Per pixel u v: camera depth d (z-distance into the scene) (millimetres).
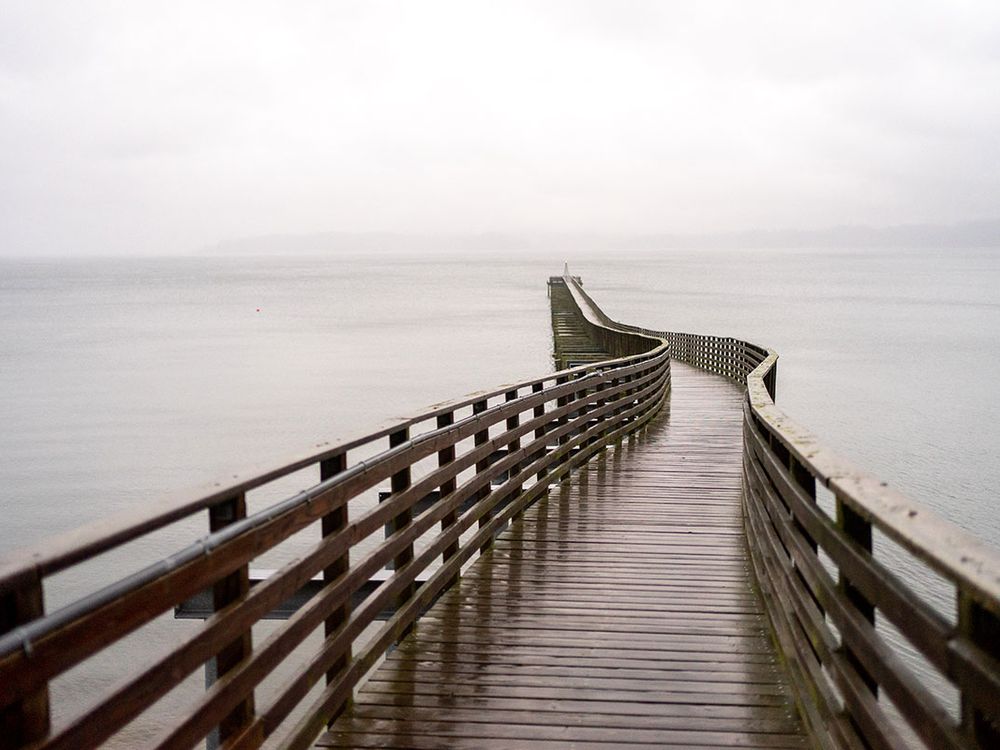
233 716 2977
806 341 53344
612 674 4586
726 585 6164
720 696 4309
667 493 9344
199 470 23422
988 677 1680
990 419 27844
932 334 57844
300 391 35750
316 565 3592
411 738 3859
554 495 9258
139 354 51438
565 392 9820
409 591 5199
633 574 6430
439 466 5746
